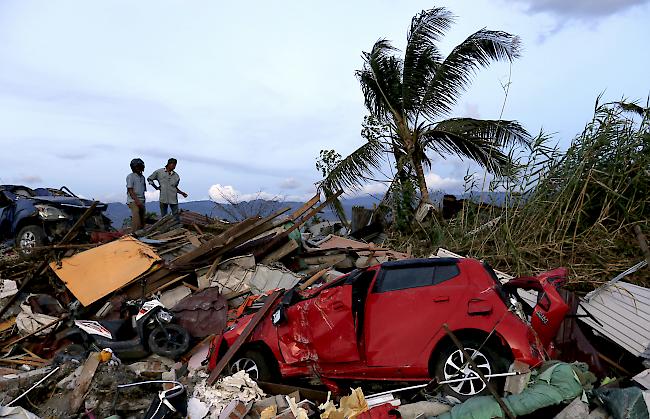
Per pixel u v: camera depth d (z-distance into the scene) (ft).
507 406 16.58
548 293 19.74
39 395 20.85
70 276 32.76
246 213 48.83
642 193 31.68
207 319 28.37
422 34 56.34
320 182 54.65
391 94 57.67
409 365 19.95
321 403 20.67
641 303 23.81
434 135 56.24
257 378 22.12
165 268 33.22
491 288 20.02
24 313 31.09
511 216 34.17
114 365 21.50
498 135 53.78
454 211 51.49
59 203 39.14
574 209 32.32
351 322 20.61
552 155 34.73
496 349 19.22
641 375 18.61
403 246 43.32
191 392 20.40
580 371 18.01
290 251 36.35
